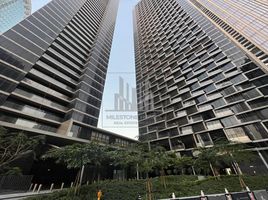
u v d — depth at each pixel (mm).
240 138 30734
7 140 15117
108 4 94875
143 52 82188
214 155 19844
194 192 14344
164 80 58562
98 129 37000
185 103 46281
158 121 50125
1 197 13688
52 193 13961
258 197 9617
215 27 53781
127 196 13492
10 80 27438
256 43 38438
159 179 18391
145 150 18562
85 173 28203
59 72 39438
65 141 29156
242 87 35969
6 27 65062
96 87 46281
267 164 25906
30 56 33219
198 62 50656
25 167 21922
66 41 46844
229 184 15977
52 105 34156
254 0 48562
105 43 66875
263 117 30359
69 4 57719
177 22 73625
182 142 40406
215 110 38094
